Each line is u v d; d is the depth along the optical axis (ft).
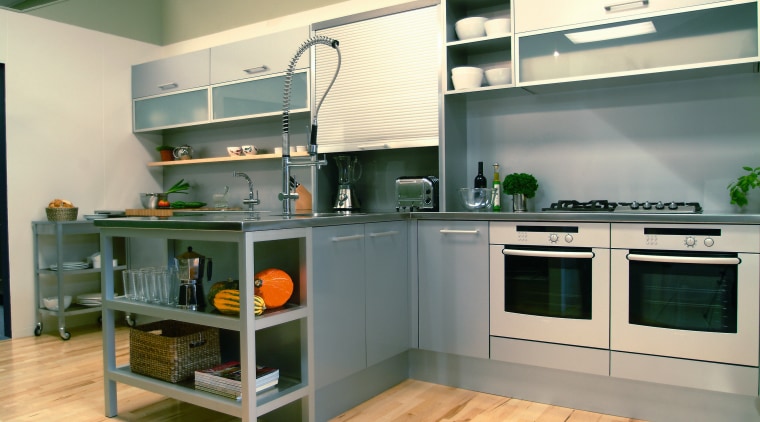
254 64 13.79
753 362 7.52
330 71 12.40
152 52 17.34
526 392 9.21
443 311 9.86
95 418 8.48
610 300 8.42
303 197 13.83
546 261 8.91
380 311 9.37
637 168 10.21
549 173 11.05
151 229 8.04
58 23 14.87
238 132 15.88
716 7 8.61
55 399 9.29
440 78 10.96
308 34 12.76
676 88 9.87
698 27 8.75
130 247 15.58
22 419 8.43
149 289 8.39
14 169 13.99
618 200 10.38
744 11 8.46
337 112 12.30
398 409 8.74
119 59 16.33
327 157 13.05
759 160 9.27
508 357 9.22
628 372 8.30
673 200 9.92
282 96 13.28
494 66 11.47
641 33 9.15
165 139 17.48
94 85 15.70
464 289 9.64
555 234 8.81
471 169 11.91
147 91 16.21
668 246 8.01
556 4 9.78
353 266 8.69
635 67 9.20
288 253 8.19
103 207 15.89
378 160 12.96
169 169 17.44
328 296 8.13
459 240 9.70
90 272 14.83
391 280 9.70
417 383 10.11
